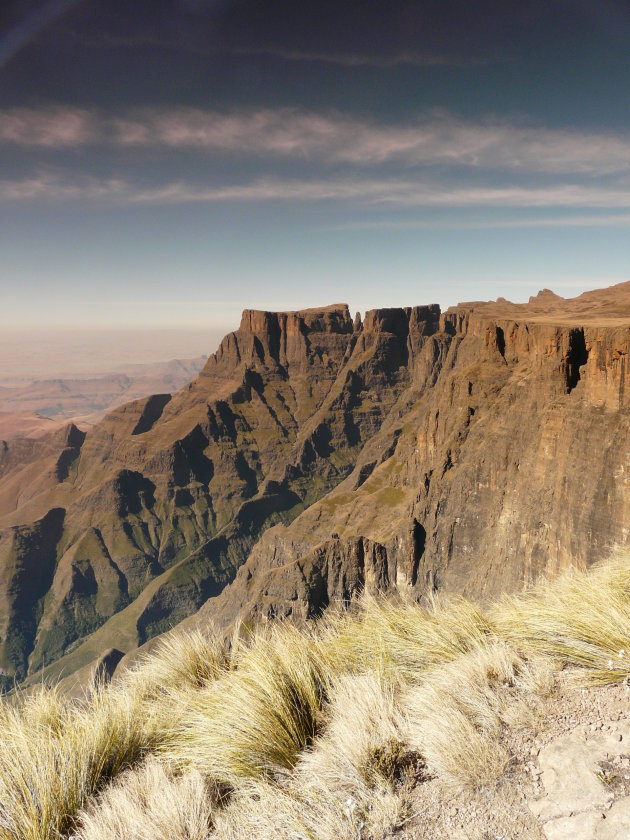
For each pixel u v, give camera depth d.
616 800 2.85
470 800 3.08
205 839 3.24
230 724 4.12
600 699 3.78
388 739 3.64
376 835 2.96
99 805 3.79
